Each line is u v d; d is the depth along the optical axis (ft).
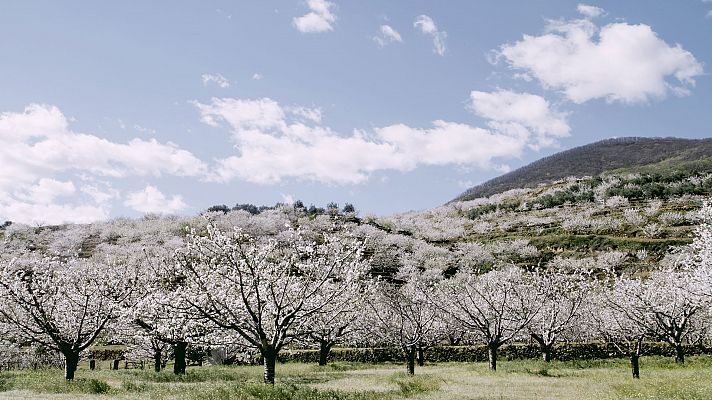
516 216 471.21
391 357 147.95
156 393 61.57
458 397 63.16
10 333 90.74
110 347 160.66
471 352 144.77
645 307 120.47
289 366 132.67
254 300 75.92
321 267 77.46
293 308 75.82
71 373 81.66
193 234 73.46
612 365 115.44
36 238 353.31
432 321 127.13
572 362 123.03
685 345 137.18
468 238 410.52
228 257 70.49
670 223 337.11
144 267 92.99
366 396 62.34
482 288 135.13
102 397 59.41
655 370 100.63
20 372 102.37
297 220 399.65
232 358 143.64
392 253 327.67
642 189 438.81
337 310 82.23
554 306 130.31
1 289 78.89
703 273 89.56
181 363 98.32
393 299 115.34
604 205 430.20
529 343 151.12
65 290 86.28
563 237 343.26
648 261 279.69
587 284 135.74
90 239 364.79
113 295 86.38
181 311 70.64
